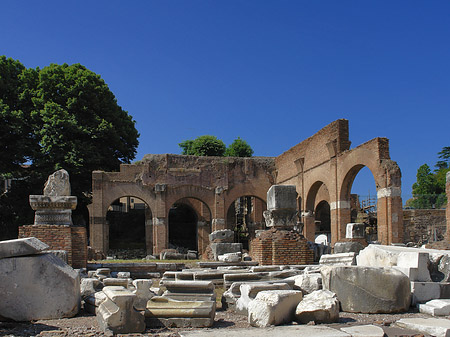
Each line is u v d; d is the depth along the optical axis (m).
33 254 8.91
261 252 18.25
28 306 8.67
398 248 12.00
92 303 9.29
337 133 33.75
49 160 39.38
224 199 42.94
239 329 7.85
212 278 13.95
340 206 32.81
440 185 69.12
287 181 42.50
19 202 39.09
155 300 8.69
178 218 54.28
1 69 41.94
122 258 43.88
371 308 9.25
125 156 47.28
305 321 8.52
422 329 7.91
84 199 40.03
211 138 67.44
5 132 39.72
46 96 42.16
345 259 14.19
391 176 27.78
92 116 43.25
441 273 10.70
